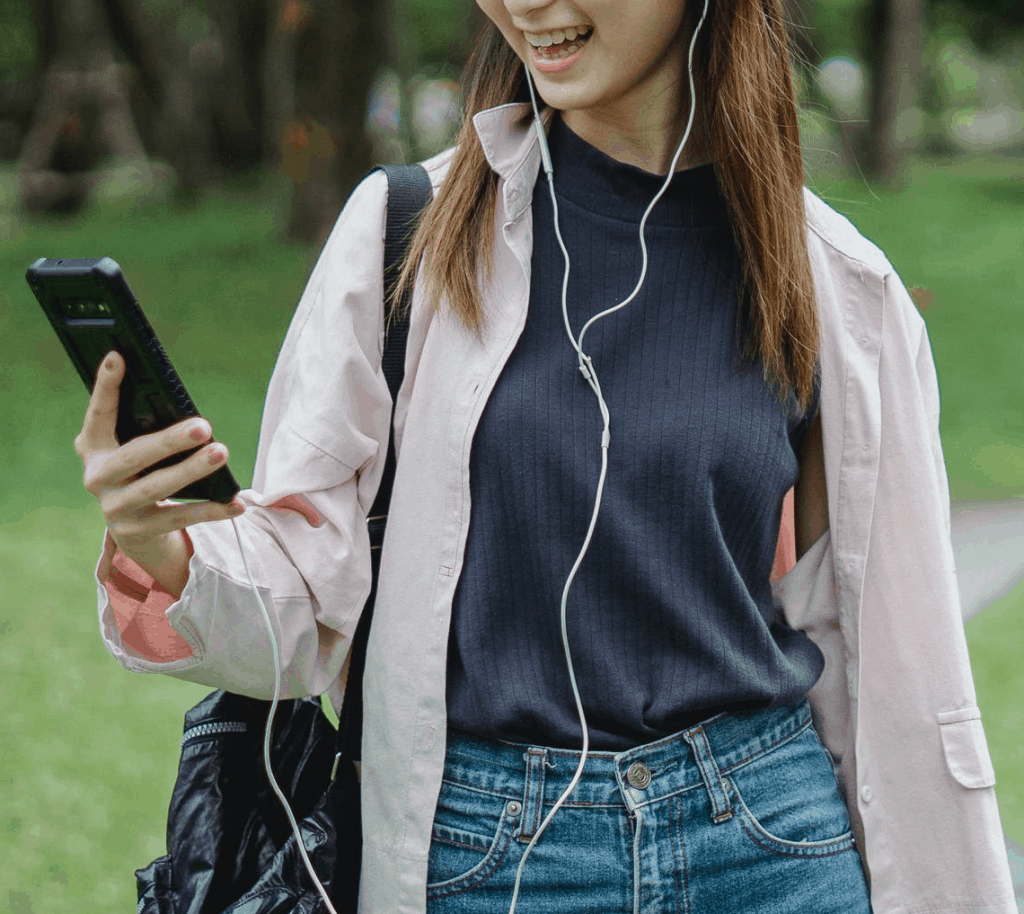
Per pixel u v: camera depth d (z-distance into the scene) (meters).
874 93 23.98
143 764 4.44
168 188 22.75
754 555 1.61
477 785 1.50
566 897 1.48
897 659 1.68
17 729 4.59
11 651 5.22
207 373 10.70
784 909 1.55
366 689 1.56
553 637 1.51
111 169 23.12
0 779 4.23
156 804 4.20
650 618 1.52
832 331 1.66
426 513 1.53
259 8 23.70
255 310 13.12
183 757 1.63
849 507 1.67
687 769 1.52
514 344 1.53
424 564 1.53
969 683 1.67
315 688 1.57
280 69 13.69
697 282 1.60
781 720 1.60
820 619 1.73
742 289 1.60
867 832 1.68
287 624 1.51
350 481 1.57
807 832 1.57
